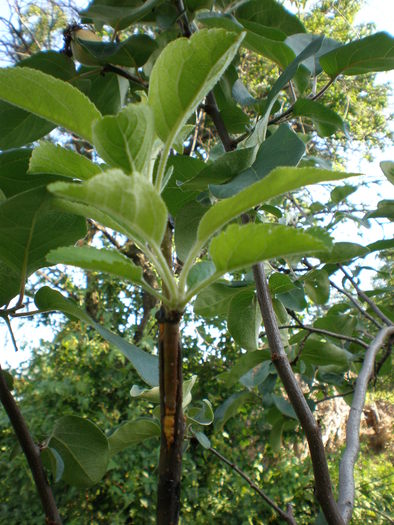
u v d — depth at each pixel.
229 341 4.35
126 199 0.45
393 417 6.20
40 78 0.57
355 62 1.21
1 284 0.84
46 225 0.75
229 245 0.47
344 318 1.80
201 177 0.90
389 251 2.81
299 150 0.83
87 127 0.61
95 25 1.28
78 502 3.75
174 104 0.58
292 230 0.44
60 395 4.10
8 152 0.84
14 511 3.66
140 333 5.09
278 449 2.09
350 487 0.98
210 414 1.24
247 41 1.29
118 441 1.20
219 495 3.91
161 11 1.21
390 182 1.58
